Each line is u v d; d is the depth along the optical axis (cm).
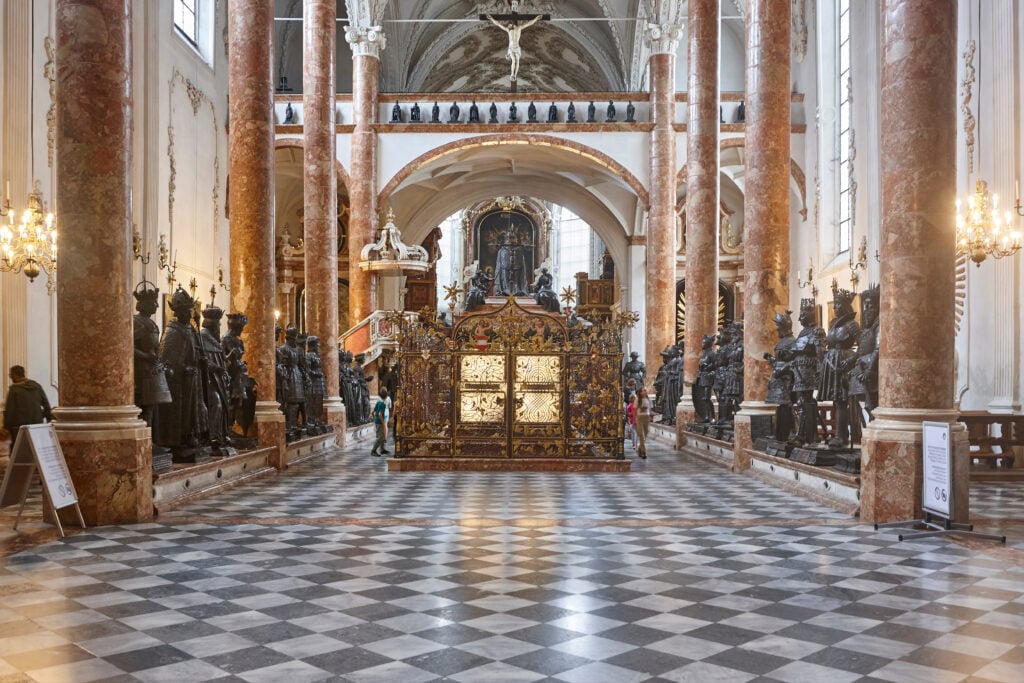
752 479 1508
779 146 1633
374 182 3234
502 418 1678
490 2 4141
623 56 3925
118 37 992
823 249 2895
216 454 1326
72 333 980
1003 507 1100
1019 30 1583
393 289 3866
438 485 1402
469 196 4144
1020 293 1558
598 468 1620
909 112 984
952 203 990
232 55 1588
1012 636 569
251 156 1573
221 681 485
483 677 493
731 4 3681
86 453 975
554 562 790
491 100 3291
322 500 1205
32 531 931
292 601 651
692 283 2155
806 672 502
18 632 573
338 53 3909
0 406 1556
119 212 991
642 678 492
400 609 630
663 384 2508
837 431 1254
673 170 3133
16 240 1542
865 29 2453
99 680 486
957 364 1734
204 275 2948
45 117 1786
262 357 1582
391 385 2542
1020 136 1577
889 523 962
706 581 719
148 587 692
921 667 511
